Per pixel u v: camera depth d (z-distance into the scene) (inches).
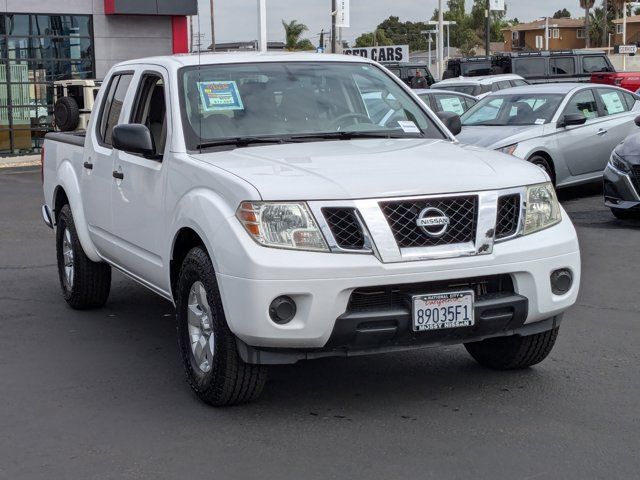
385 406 209.9
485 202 197.8
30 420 205.8
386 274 189.2
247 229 191.6
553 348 255.0
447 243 194.9
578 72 1187.9
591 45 4606.3
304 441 189.6
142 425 201.0
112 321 297.3
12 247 446.6
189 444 189.3
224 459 181.2
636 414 201.3
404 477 170.6
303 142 235.5
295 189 191.6
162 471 176.1
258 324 188.5
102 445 189.9
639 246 410.0
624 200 454.6
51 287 353.1
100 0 1030.4
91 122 290.5
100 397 220.7
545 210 209.0
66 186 301.4
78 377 237.5
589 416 200.5
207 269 202.2
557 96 559.5
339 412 206.7
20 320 300.2
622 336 266.4
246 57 255.4
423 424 197.8
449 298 194.7
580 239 431.2
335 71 259.6
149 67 260.4
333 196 191.0
